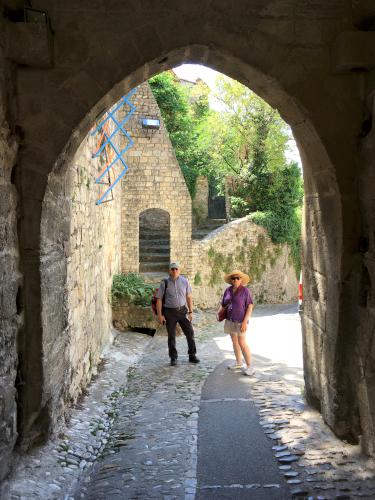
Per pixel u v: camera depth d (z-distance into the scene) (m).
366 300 3.73
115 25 3.69
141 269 15.84
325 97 3.79
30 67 3.66
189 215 15.48
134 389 6.45
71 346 5.27
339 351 3.97
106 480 3.70
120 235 14.68
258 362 7.55
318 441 4.08
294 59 3.77
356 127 3.80
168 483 3.53
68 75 3.68
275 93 3.98
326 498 3.18
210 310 15.17
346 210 3.83
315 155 4.10
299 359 7.69
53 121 3.68
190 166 21.22
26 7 3.51
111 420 5.23
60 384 4.51
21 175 3.67
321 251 4.40
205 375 6.84
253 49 3.76
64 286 4.66
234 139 18.83
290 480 3.47
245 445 4.15
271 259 16.41
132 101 15.36
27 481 3.49
